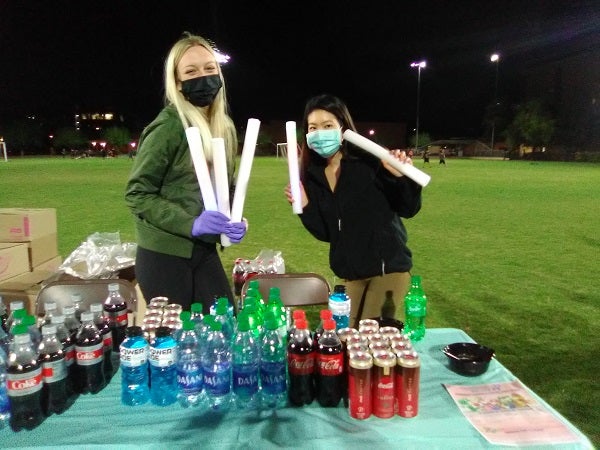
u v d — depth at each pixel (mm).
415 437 1615
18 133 64688
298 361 1800
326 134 2678
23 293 3627
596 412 3154
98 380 1925
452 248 7957
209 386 1795
